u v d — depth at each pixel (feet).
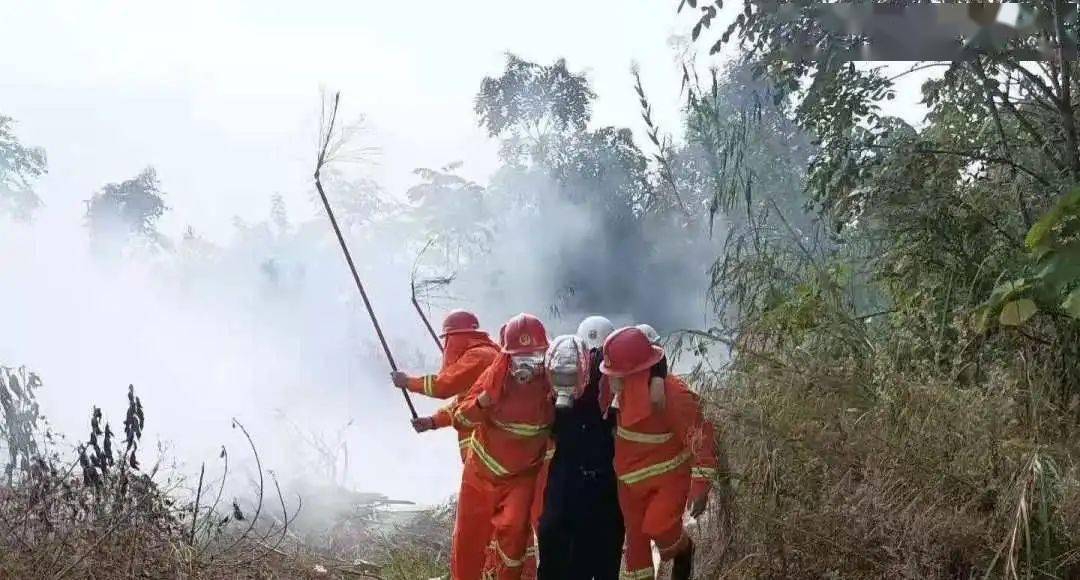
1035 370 21.12
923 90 28.84
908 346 23.27
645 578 18.93
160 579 19.67
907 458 18.12
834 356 23.11
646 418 18.56
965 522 17.06
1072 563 16.21
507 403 19.22
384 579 23.32
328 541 26.73
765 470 18.63
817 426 18.97
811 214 32.76
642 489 18.60
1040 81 24.59
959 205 25.39
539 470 19.51
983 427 18.44
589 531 18.90
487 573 20.58
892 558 17.30
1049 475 17.02
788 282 27.43
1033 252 20.21
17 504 20.03
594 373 19.08
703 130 31.89
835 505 17.92
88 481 20.56
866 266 28.27
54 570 18.70
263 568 21.94
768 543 18.33
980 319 21.24
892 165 26.32
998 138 27.99
